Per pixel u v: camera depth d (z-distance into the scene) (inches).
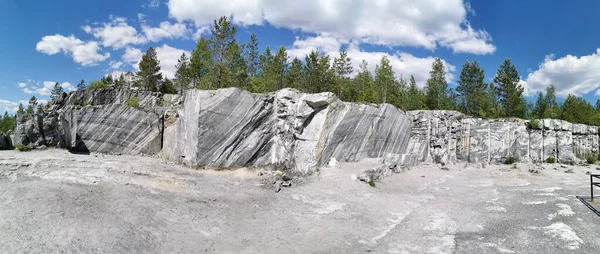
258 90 1884.8
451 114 1921.8
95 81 2062.0
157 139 1663.4
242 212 838.5
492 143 1867.6
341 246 651.5
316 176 1243.8
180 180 1053.8
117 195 837.2
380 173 1306.6
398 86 2438.5
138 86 2384.4
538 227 740.7
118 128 1578.5
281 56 2124.8
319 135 1350.9
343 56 2281.0
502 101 2466.8
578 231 706.8
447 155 1849.2
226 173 1239.5
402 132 1787.6
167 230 681.0
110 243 586.2
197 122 1268.5
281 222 786.8
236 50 1796.3
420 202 986.7
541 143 1911.9
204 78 1766.7
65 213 687.1
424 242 668.1
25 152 1400.1
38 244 552.7
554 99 2915.8
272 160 1386.6
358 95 2431.1
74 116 1491.1
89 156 1411.2
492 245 646.5
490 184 1289.4
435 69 2871.6
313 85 2022.6
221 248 629.0
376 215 852.6
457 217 832.3
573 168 1724.9
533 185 1250.6
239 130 1334.9
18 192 804.6
